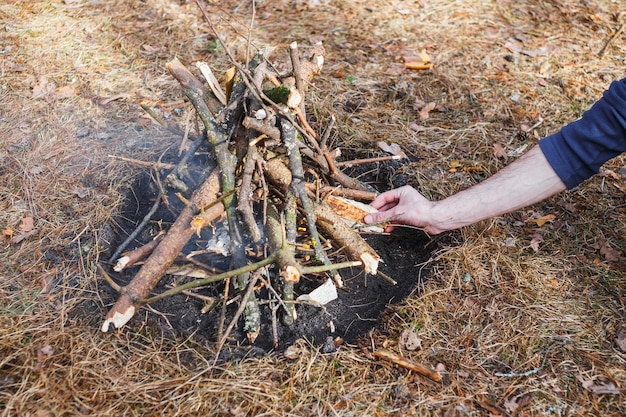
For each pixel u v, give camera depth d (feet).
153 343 3.61
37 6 6.59
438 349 3.69
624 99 3.39
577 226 4.55
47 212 4.35
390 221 4.17
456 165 5.13
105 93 5.53
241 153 3.94
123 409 3.26
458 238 4.43
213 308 3.92
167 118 5.30
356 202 4.14
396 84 6.02
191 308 3.94
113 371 3.43
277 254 3.41
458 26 6.92
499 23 7.00
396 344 3.71
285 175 3.86
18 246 4.11
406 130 5.49
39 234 4.20
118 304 3.40
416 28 6.86
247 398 3.35
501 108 5.77
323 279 4.15
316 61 4.56
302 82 4.01
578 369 3.57
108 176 4.68
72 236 4.20
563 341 3.73
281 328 3.85
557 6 7.30
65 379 3.34
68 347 3.53
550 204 4.73
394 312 3.91
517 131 5.50
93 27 6.40
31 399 3.24
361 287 4.21
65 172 4.68
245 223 3.77
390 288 4.21
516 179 3.74
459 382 3.51
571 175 3.63
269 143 3.92
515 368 3.59
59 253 4.08
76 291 3.86
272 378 3.48
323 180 4.38
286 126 3.84
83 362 3.43
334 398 3.41
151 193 4.67
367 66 6.24
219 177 3.82
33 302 3.76
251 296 3.73
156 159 4.86
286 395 3.39
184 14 6.75
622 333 3.76
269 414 3.29
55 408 3.21
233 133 4.00
